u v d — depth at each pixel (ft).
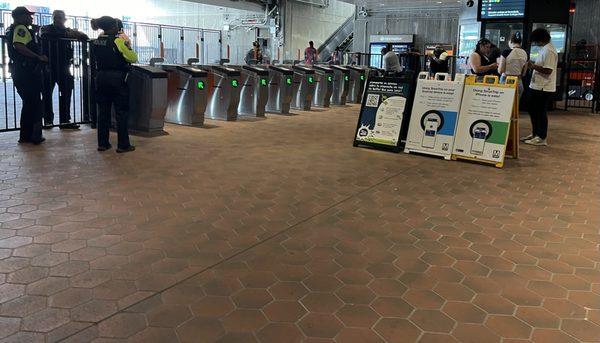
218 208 14.55
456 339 8.18
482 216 14.55
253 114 36.14
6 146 21.68
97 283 9.71
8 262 10.48
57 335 7.93
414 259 11.37
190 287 9.70
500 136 21.42
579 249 12.15
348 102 48.08
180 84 30.35
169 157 21.07
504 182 18.63
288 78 37.45
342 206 15.14
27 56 21.26
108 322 8.37
